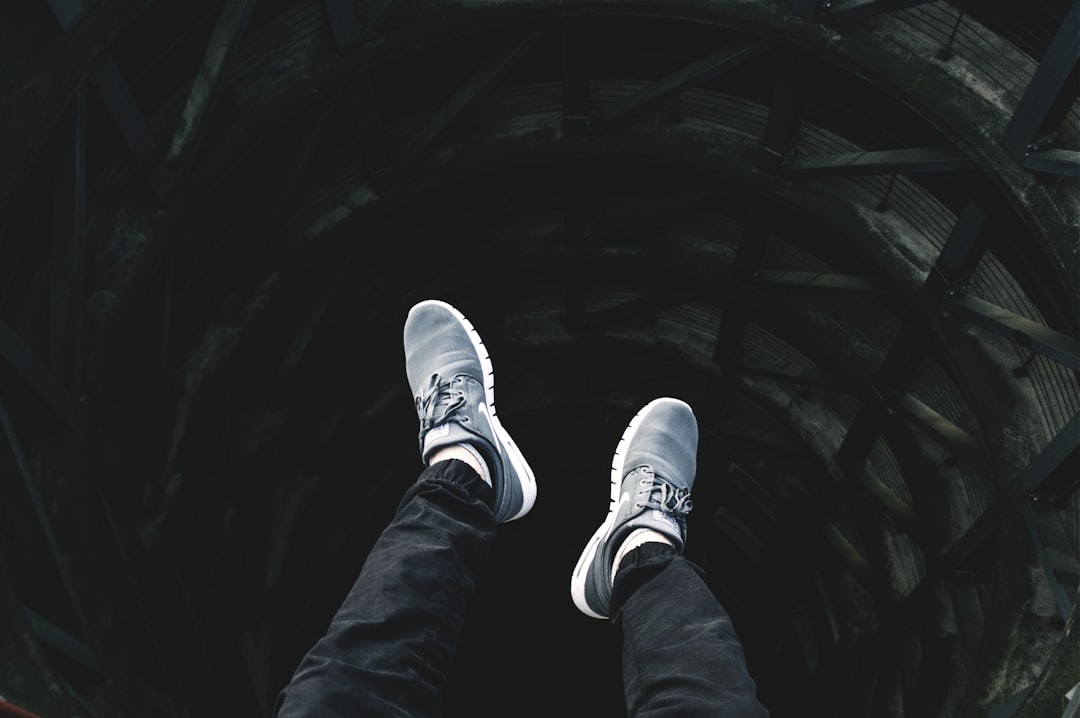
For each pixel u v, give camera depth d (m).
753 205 16.58
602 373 24.39
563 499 29.80
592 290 21.89
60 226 10.10
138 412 14.23
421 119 16.02
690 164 15.54
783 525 24.61
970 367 13.46
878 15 11.58
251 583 19.48
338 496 23.55
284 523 21.05
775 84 14.06
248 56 12.62
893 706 19.61
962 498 16.42
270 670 19.72
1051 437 12.66
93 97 10.16
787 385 21.03
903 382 16.61
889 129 13.77
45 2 8.95
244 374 18.00
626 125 15.62
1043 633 11.84
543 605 34.78
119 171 12.09
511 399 24.92
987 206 12.02
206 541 16.73
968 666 15.58
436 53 14.64
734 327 20.31
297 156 14.07
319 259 16.58
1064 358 11.63
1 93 8.80
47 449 10.68
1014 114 10.52
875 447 19.77
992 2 10.83
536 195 19.17
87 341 11.20
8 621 8.25
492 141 15.83
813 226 16.84
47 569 9.83
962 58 11.15
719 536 29.45
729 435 23.83
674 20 14.06
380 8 12.45
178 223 12.17
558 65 15.60
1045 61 9.80
